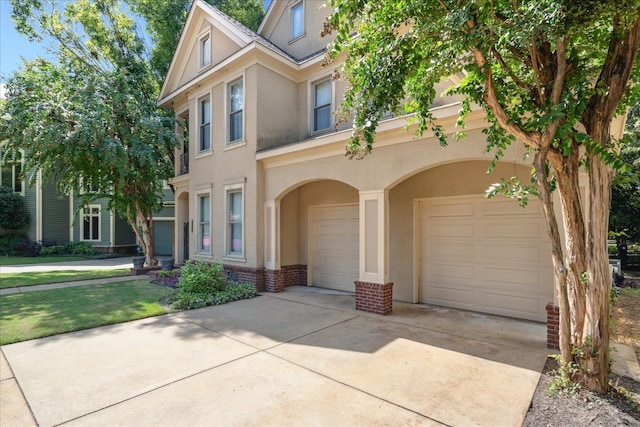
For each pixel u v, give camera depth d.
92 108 11.21
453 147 5.81
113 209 13.98
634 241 13.86
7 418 3.16
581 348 3.46
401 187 8.00
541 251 6.27
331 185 9.51
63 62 12.66
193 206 11.69
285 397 3.51
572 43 3.32
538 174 3.55
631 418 3.04
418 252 7.84
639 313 6.84
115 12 15.40
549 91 3.48
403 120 6.14
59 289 9.41
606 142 3.30
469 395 3.53
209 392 3.62
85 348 4.91
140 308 7.20
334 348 4.87
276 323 6.13
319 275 9.91
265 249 9.32
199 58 11.73
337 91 9.35
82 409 3.31
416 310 7.08
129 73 14.28
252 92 9.41
